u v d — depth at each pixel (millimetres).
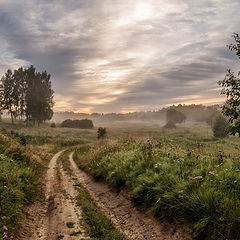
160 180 7289
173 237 5039
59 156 26875
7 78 76500
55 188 10750
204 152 10359
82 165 17703
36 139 45094
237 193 4992
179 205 5703
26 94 80000
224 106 5789
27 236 5227
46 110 87750
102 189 10398
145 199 7008
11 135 26531
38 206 7797
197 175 6695
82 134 73750
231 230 4242
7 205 6105
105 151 16781
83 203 8172
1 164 9891
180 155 9688
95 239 5121
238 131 5379
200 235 4645
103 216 6863
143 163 9516
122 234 5598
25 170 10922
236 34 5652
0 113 77375
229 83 5668
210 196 5051
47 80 88500
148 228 5762
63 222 6391
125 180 9336
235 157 7957
